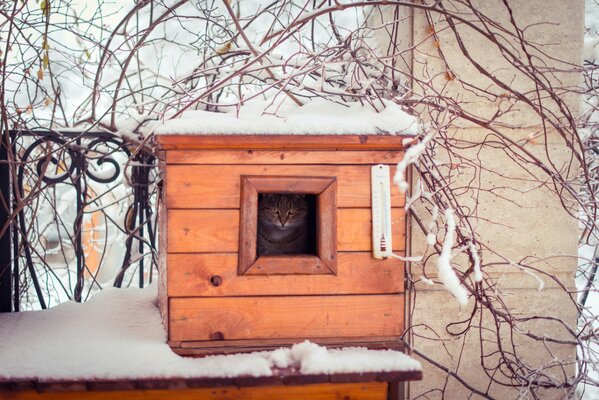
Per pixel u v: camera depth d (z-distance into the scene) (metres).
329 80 2.83
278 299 2.24
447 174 2.84
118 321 2.52
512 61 2.88
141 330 2.40
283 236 2.66
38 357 2.13
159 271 2.74
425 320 2.93
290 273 2.23
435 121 2.67
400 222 2.27
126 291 2.94
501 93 2.88
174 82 2.84
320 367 2.06
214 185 2.19
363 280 2.27
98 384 2.00
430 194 2.43
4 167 3.03
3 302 3.02
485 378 2.97
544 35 2.90
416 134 2.26
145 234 4.18
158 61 4.02
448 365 2.96
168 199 2.18
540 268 2.94
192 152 2.17
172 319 2.21
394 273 2.28
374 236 2.24
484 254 2.90
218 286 2.21
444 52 2.86
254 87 3.49
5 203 2.96
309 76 2.83
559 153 2.93
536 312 2.96
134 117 3.37
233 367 2.05
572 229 2.94
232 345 2.23
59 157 3.21
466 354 2.96
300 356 2.14
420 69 2.86
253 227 2.20
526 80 2.89
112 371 2.03
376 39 3.33
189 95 2.64
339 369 2.07
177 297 2.20
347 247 2.25
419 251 2.89
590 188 2.77
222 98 3.76
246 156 2.19
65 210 4.60
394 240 2.27
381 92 2.80
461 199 2.88
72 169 3.30
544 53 2.75
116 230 4.70
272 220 2.62
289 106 2.61
